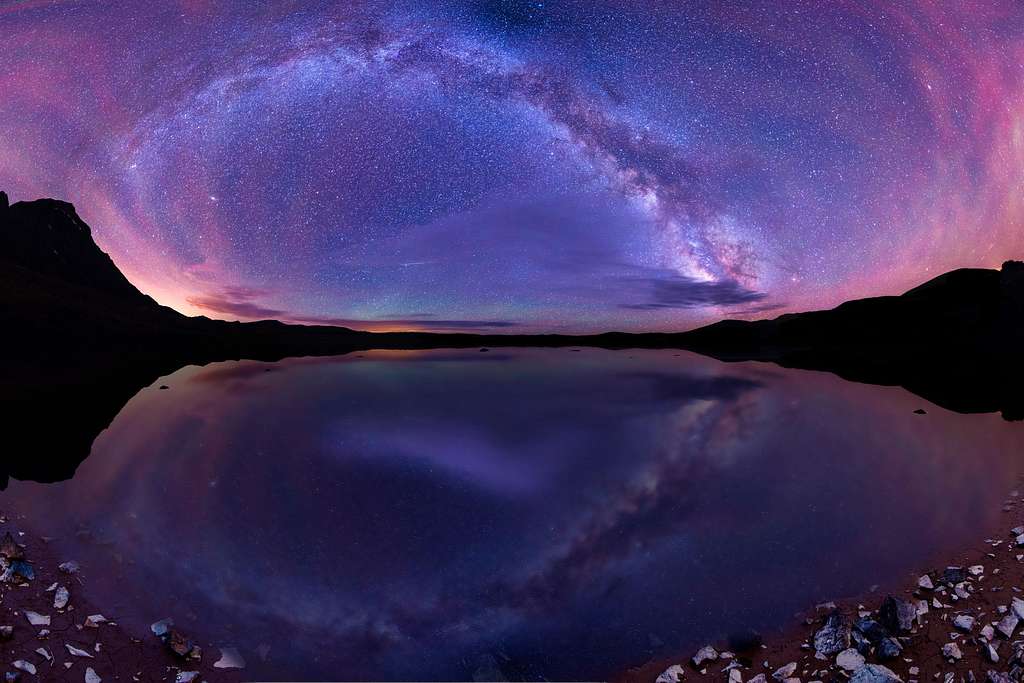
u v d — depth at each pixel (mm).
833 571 5195
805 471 8039
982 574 4676
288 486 7773
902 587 4746
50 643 3947
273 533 6383
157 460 8242
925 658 3752
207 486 7523
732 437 10039
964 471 7398
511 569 5777
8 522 5734
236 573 5480
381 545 6227
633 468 8758
